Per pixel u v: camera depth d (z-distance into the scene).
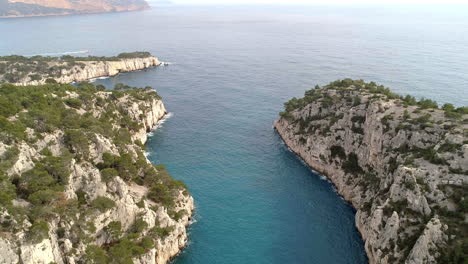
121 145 93.12
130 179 84.38
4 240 49.94
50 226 57.88
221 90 194.12
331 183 104.19
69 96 114.38
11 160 63.38
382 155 90.31
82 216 65.06
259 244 78.31
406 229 67.38
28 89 107.50
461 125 79.06
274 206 92.19
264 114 157.38
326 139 109.56
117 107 133.00
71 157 72.19
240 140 131.75
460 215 62.31
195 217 86.62
